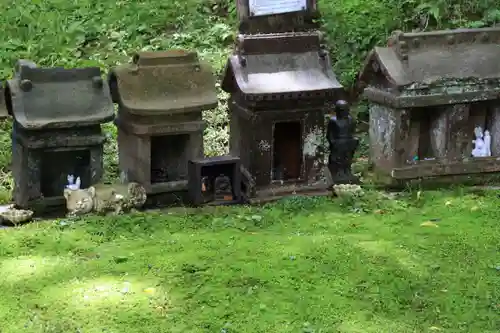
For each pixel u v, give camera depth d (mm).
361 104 9414
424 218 6156
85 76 6145
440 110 6973
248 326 4172
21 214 5934
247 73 6461
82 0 11156
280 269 4977
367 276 4891
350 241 5551
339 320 4266
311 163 6742
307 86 6430
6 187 7148
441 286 4746
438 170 6949
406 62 6699
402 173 6832
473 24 9922
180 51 6496
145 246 5426
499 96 6895
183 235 5691
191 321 4219
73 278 4809
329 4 10750
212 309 4383
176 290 4633
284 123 6848
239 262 5086
